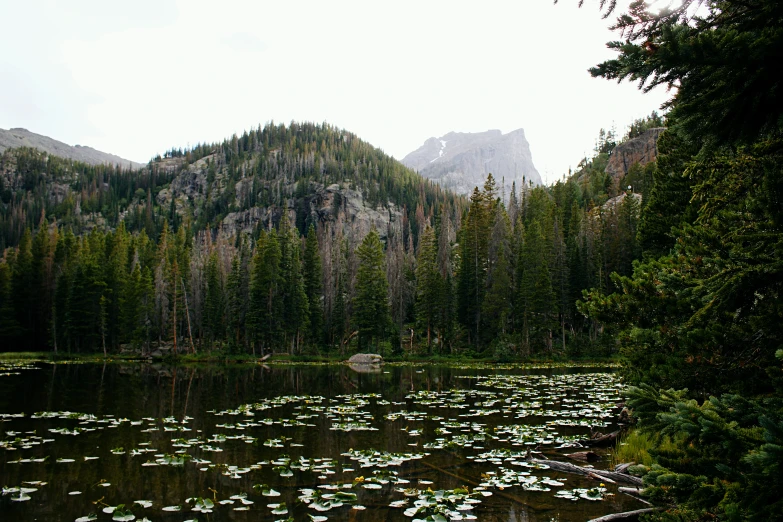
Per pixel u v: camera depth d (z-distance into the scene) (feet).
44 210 478.18
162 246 256.52
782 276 12.48
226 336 197.88
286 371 124.26
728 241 14.55
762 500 10.12
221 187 587.68
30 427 44.98
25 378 93.20
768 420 9.83
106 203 570.87
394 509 24.64
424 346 184.55
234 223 505.66
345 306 199.11
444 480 29.84
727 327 15.33
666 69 10.64
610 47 11.10
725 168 15.58
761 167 14.21
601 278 180.14
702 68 10.36
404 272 224.12
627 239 185.88
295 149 607.78
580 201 289.94
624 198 201.26
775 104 10.69
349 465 33.01
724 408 12.14
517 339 171.53
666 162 56.13
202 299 205.98
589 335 175.52
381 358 162.20
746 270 12.85
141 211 515.09
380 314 186.50
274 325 182.39
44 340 199.41
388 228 456.04
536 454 35.68
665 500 14.98
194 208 575.38
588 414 53.06
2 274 189.98
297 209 504.84
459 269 189.98
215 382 92.38
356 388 82.43
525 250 179.93
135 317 187.11
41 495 26.53
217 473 30.89
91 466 32.17
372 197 510.17
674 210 54.85
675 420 11.71
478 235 187.83
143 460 33.76
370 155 613.11
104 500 25.84
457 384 88.02
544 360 160.86
